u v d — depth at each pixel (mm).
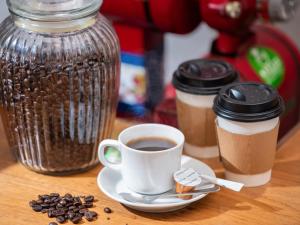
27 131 1063
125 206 1020
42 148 1070
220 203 1028
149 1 1256
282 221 990
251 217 999
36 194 1050
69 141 1067
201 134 1123
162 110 1262
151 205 976
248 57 1282
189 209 1015
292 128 1261
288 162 1124
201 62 1152
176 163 1012
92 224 983
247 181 1061
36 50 1020
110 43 1066
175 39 1913
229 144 1041
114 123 1169
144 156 982
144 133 1047
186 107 1112
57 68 1021
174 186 1022
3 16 1458
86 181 1083
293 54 1379
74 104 1042
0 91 1061
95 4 1049
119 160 1119
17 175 1099
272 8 1236
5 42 1041
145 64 1336
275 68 1317
